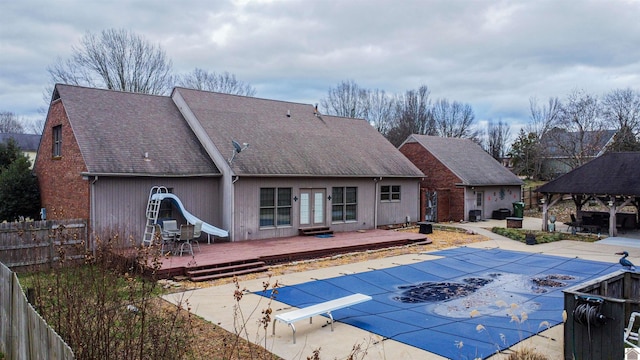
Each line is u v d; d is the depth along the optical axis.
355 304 9.08
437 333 7.98
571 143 42.34
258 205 17.58
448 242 19.19
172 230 14.15
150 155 15.92
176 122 18.78
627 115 41.47
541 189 22.34
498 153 66.25
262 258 13.87
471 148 32.75
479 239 20.14
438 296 10.65
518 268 13.98
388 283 11.89
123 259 9.38
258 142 19.03
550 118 51.84
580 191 20.88
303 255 14.97
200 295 10.41
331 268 13.67
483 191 28.45
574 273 13.31
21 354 6.06
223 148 17.44
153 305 8.49
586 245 18.62
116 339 5.60
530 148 47.34
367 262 14.64
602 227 22.94
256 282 11.81
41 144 18.84
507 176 30.56
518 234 20.59
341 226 20.61
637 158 20.72
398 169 23.47
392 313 9.25
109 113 16.97
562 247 18.09
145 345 6.05
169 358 5.59
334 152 21.58
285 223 18.62
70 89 16.95
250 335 7.79
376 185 22.22
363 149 23.62
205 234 16.80
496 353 7.01
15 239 11.91
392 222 23.47
